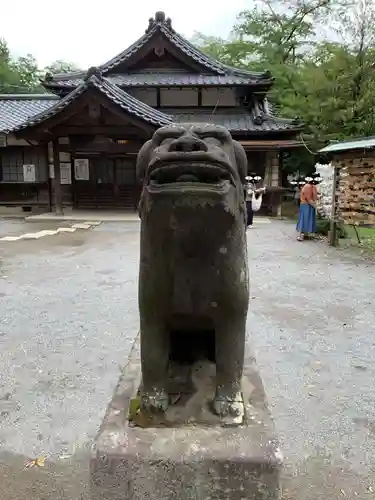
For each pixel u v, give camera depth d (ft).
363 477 8.65
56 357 13.99
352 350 14.78
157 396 6.63
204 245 5.68
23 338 15.62
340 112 47.16
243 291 6.19
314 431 10.11
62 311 18.65
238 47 83.97
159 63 62.18
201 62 60.29
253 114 58.03
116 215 52.21
